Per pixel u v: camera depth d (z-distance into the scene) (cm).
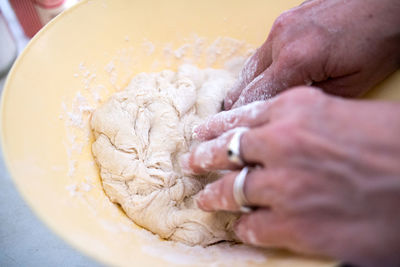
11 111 35
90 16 41
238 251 36
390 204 29
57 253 44
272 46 39
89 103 42
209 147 34
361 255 29
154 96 43
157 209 39
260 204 32
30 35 63
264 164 31
